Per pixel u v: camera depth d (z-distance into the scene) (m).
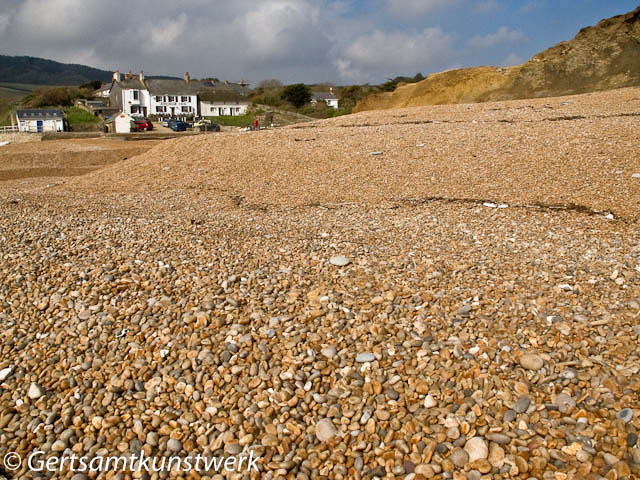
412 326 4.11
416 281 4.95
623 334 3.74
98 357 3.89
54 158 20.50
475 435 3.00
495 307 4.30
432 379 3.46
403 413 3.20
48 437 3.20
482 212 8.18
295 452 3.01
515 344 3.75
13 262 5.26
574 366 3.44
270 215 8.84
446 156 11.58
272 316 4.33
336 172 11.60
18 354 3.96
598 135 11.21
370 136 14.27
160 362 3.81
